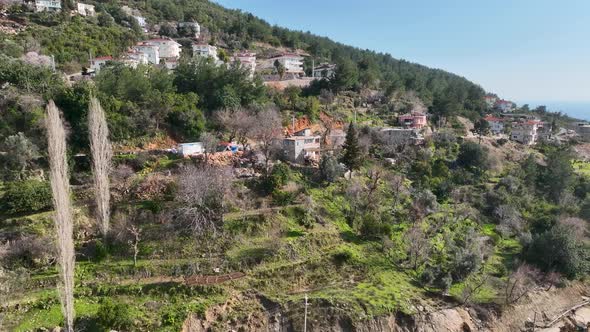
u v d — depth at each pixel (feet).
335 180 209.77
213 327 119.65
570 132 490.90
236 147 219.00
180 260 140.36
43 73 210.38
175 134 222.69
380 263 166.09
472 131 375.66
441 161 264.52
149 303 121.39
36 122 175.01
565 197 258.98
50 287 123.13
